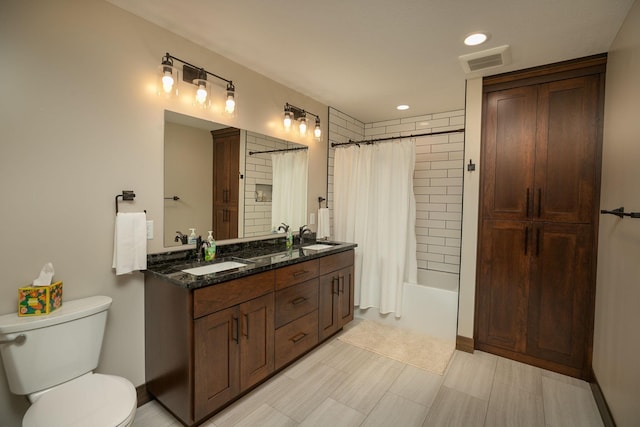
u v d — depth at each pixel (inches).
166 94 76.8
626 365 59.9
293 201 117.7
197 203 85.7
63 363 55.9
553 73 89.4
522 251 95.0
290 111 109.4
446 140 140.1
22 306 54.0
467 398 79.0
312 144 125.3
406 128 150.0
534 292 93.6
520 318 96.0
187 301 62.9
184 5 65.7
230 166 94.3
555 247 90.0
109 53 66.1
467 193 101.7
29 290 54.2
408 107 133.3
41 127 57.6
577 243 87.0
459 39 77.0
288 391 81.4
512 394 80.7
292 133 115.6
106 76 65.9
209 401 67.2
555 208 89.8
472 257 101.5
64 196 60.9
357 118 151.7
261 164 104.3
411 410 74.5
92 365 60.4
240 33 76.8
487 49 81.7
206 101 86.0
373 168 124.9
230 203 95.0
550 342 91.7
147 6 66.6
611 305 70.6
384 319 126.4
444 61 89.2
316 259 99.5
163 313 69.2
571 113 87.3
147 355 75.0
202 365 65.4
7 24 53.3
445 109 135.9
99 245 66.2
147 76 72.7
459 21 69.0
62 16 59.3
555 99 89.4
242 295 74.1
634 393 55.7
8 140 54.1
